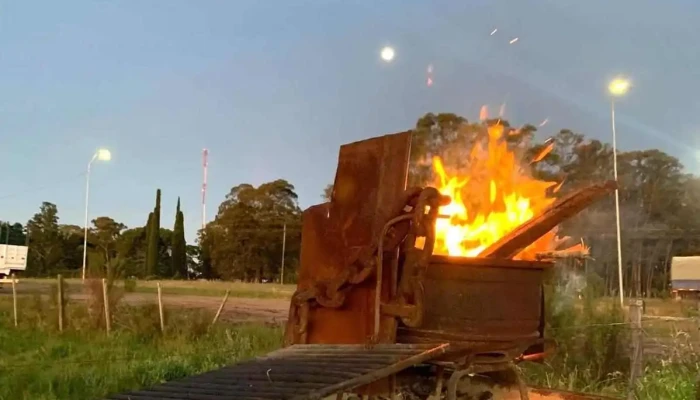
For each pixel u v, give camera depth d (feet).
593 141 71.51
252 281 154.40
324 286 14.94
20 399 22.94
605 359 25.49
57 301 45.68
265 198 153.99
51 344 35.04
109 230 177.27
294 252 152.56
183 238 171.01
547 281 27.55
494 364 14.30
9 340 36.58
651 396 21.76
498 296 14.37
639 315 22.79
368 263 14.06
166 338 38.22
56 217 175.73
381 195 14.89
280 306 69.82
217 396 11.06
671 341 26.94
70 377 25.44
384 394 14.20
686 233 100.63
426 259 13.34
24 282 114.32
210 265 165.07
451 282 13.92
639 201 102.83
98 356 31.35
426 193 13.58
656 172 103.60
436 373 14.65
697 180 102.42
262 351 32.37
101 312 42.29
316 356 13.23
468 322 13.96
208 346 34.76
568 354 25.67
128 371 26.78
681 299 56.08
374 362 12.01
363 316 14.42
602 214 79.61
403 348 12.71
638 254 100.32
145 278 158.71
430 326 13.73
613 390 22.91
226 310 60.03
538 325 15.40
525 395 14.69
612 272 79.56
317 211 16.11
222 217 156.04
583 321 26.55
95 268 45.32
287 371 12.17
